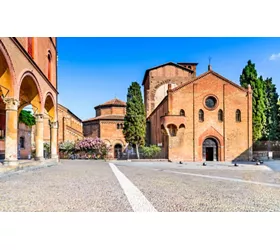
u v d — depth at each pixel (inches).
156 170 718.5
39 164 721.6
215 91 1386.6
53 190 325.1
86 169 695.1
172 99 1350.9
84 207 241.8
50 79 936.9
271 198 295.9
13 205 244.7
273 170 754.2
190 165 1016.9
